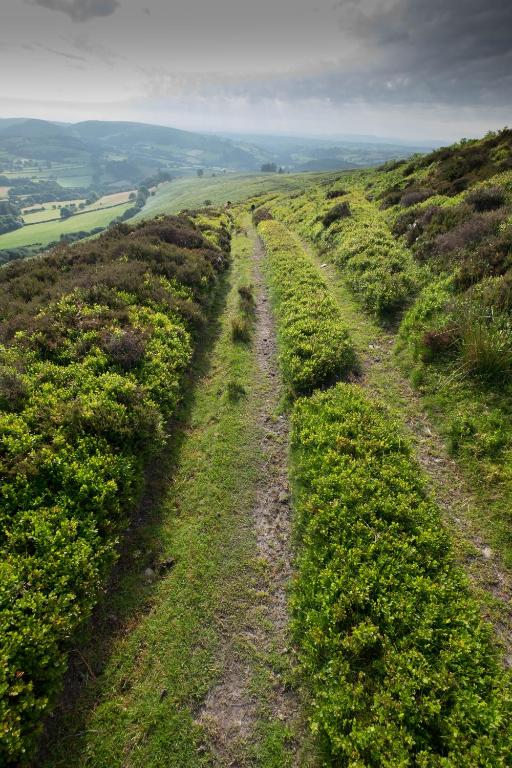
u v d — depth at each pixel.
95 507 7.28
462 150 32.91
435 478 8.29
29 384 9.70
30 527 6.68
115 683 5.85
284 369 13.05
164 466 9.70
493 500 7.53
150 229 26.06
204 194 171.38
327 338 13.31
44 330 12.38
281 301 18.00
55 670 5.32
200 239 26.27
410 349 12.23
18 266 21.84
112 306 14.45
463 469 8.30
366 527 6.91
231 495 8.91
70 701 5.61
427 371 11.01
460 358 10.33
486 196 18.52
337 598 6.12
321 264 22.98
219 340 15.94
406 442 8.82
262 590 7.03
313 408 10.58
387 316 14.86
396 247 19.88
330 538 6.99
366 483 7.70
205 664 6.07
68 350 11.53
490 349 9.58
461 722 4.62
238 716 5.52
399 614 5.62
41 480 7.50
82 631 6.22
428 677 4.95
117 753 5.21
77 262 20.36
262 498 8.81
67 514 7.06
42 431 8.40
